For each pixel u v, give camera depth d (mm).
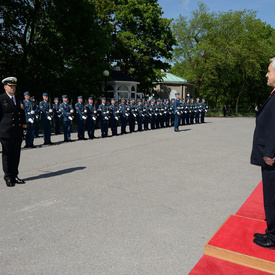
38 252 3398
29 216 4414
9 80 5996
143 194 5457
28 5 20141
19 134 6051
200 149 10625
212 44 41188
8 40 20094
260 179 6648
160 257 3303
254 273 3010
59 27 21906
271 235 3283
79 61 25094
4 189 5727
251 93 50875
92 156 9102
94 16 26109
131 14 30703
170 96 43719
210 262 3209
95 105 15047
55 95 23641
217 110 44656
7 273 2996
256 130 3398
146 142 12383
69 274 2979
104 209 4695
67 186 5910
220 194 5531
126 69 33344
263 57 41406
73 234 3838
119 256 3318
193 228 4047
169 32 33250
